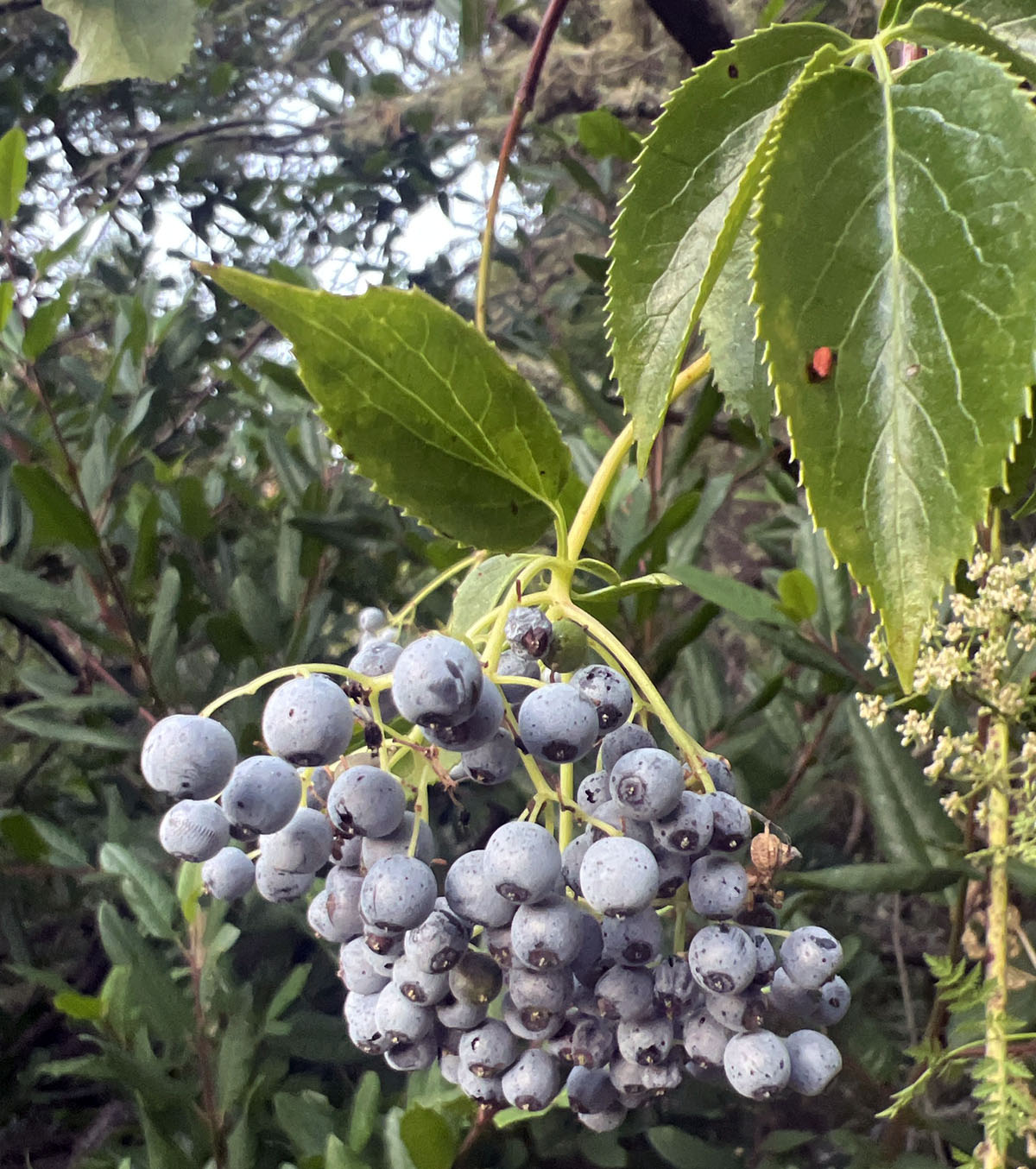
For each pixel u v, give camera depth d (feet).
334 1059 0.64
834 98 0.17
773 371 0.16
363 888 0.26
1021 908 0.58
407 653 0.23
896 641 0.16
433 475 0.26
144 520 0.75
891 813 0.48
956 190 0.17
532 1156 0.62
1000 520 0.36
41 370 1.23
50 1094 0.90
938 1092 0.63
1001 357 0.16
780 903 0.29
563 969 0.27
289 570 0.87
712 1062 0.28
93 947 0.99
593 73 1.24
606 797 0.29
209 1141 0.54
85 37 0.38
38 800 1.05
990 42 0.21
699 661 0.73
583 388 0.72
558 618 0.29
